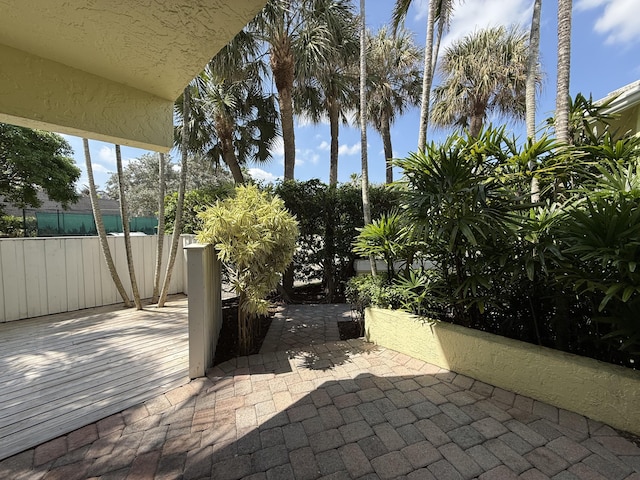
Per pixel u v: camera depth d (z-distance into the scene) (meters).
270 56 5.68
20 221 8.48
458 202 2.29
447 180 2.27
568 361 1.83
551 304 2.25
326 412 1.94
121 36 1.27
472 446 1.60
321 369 2.56
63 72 1.46
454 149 2.31
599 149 2.40
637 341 1.67
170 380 2.41
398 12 4.37
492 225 2.15
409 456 1.54
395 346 2.89
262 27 4.83
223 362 2.76
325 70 5.88
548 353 1.93
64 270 4.39
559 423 1.74
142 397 2.17
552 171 2.29
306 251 5.61
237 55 4.60
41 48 1.34
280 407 2.01
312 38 5.18
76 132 1.56
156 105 1.82
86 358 2.83
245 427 1.81
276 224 2.90
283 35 5.30
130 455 1.60
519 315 2.44
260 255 2.80
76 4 1.08
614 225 1.65
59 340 3.29
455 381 2.28
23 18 1.14
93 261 4.69
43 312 4.20
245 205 2.93
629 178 1.90
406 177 2.64
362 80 3.90
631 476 1.36
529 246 2.12
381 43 8.02
